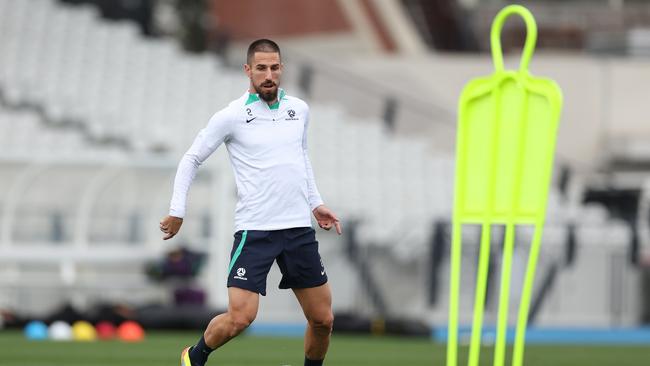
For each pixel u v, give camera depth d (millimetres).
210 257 66562
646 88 101750
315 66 98000
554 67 102062
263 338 57125
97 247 67250
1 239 66062
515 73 22688
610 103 101812
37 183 67688
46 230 67625
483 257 22953
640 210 83438
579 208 85750
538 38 111938
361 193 85875
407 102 98000
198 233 71188
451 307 23031
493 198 22875
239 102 25234
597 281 77625
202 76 92812
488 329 70812
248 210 25031
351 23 103625
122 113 87812
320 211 25953
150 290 67062
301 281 25391
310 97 94875
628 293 77875
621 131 101688
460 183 23109
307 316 25750
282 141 25109
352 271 75125
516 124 22688
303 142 25625
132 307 62188
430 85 98875
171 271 65250
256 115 25109
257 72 24859
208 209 71438
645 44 103312
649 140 99312
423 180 88062
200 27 109750
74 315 59219
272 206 24922
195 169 25266
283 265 25266
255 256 24891
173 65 92812
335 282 75125
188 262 65562
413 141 90625
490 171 22859
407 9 107000
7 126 83062
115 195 68188
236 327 24875
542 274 76438
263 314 73875
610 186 92062
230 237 69125
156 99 89875
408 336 60562
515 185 22641
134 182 68250
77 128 86250
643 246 77688
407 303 75875
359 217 80250
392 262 76000
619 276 77812
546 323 76688
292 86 95000
